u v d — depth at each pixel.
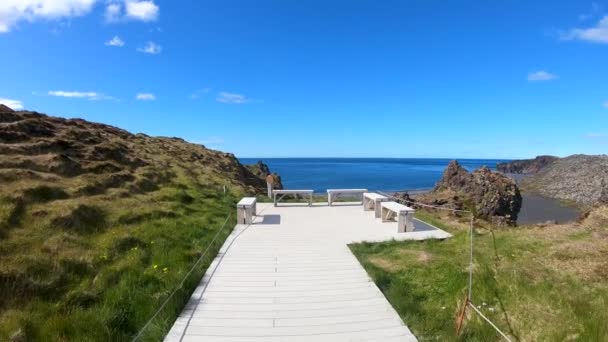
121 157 16.02
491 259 7.20
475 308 5.27
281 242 9.68
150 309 5.83
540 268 6.38
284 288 6.86
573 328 4.72
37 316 5.41
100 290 6.34
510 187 28.70
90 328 5.20
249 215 11.75
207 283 7.04
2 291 5.82
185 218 11.36
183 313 5.91
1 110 15.18
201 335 5.30
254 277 7.35
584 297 5.27
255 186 26.53
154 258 8.00
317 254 8.73
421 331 5.43
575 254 6.83
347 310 6.07
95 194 11.56
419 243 9.54
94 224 9.41
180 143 28.33
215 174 20.52
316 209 14.53
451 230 11.05
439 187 33.78
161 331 5.30
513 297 5.60
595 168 48.28
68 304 5.84
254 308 6.10
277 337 5.27
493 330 5.06
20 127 14.35
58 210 9.26
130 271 7.11
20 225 8.36
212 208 13.31
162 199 12.87
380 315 5.92
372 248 9.16
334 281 7.19
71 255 7.42
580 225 9.03
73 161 13.14
